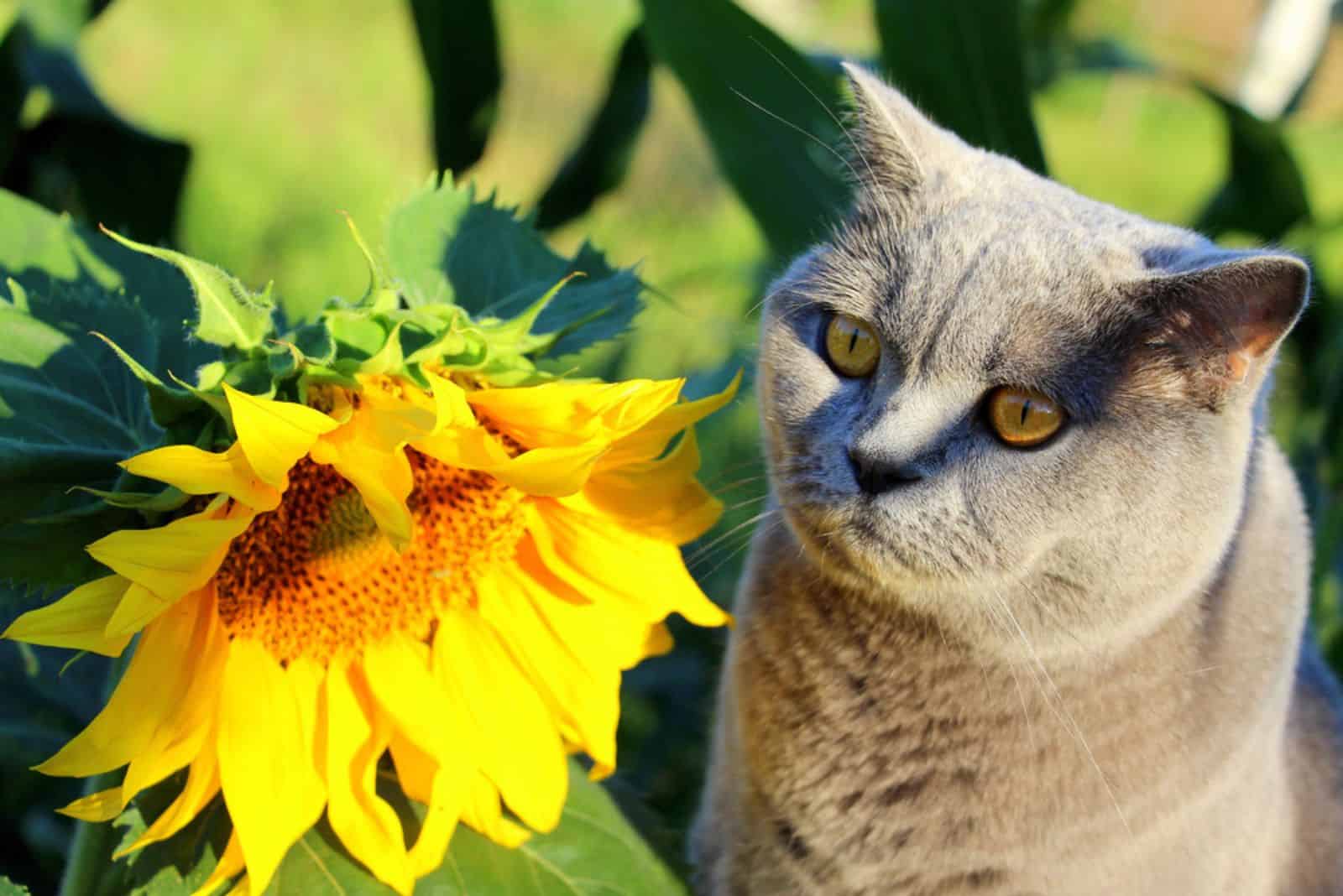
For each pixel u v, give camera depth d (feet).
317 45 4.37
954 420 1.62
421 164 3.64
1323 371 2.49
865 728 1.74
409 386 1.51
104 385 1.59
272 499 1.46
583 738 1.65
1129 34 3.83
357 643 1.59
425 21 2.27
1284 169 2.50
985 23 2.20
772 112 2.21
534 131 4.29
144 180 2.30
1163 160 5.15
